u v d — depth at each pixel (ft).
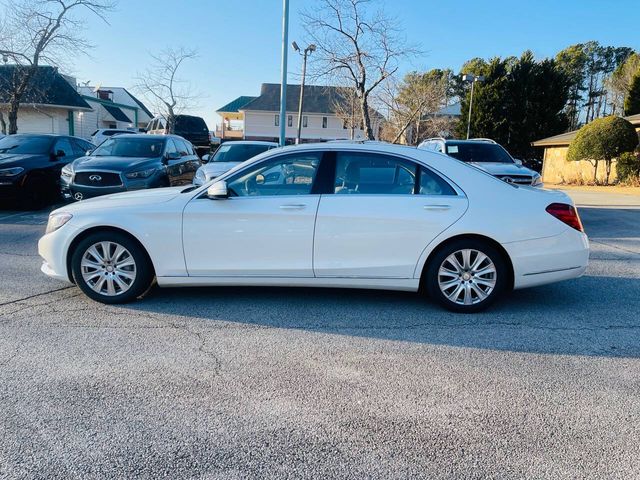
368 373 11.34
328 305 16.05
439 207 14.89
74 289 17.42
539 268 15.07
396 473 7.93
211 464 8.10
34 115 93.25
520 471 8.00
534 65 112.98
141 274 15.61
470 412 9.73
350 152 15.43
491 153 39.22
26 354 12.08
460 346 12.91
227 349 12.56
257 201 15.11
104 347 12.56
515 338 13.47
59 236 15.61
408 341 13.20
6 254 22.65
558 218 15.11
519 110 112.68
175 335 13.42
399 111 107.96
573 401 10.19
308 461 8.20
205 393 10.35
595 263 22.70
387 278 15.17
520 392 10.54
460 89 171.22
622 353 12.57
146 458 8.22
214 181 15.52
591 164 76.69
